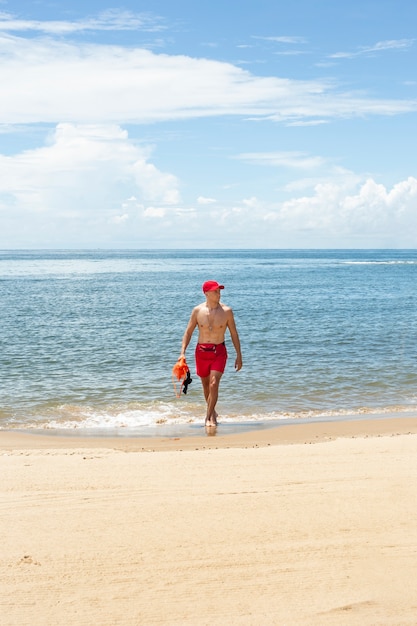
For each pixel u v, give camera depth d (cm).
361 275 7588
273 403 1154
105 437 888
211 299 1005
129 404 1136
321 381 1340
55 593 360
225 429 947
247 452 679
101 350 1777
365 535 436
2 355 1680
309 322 2494
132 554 406
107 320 2583
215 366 998
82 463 625
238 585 370
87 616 338
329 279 6575
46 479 561
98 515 472
